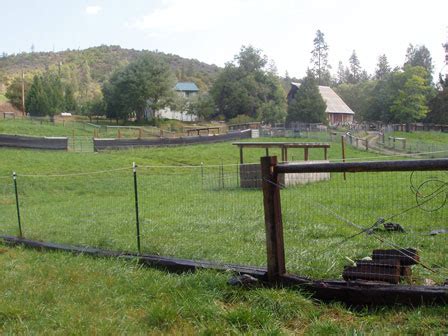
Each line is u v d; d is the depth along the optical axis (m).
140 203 15.30
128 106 70.56
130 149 36.78
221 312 4.49
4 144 31.88
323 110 68.69
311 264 6.02
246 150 38.59
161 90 72.19
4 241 8.95
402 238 7.89
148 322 4.46
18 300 5.13
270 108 73.38
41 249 8.05
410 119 70.38
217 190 18.45
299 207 11.39
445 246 7.28
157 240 8.37
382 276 4.90
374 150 41.25
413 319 4.07
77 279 5.89
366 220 9.79
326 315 4.49
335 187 14.85
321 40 122.50
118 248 7.59
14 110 86.69
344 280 5.04
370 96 84.50
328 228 9.04
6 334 4.25
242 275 5.37
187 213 12.16
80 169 27.30
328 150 39.84
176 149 37.88
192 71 163.88
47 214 13.92
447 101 71.56
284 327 4.29
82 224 11.26
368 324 4.20
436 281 5.21
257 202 13.88
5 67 188.75
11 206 16.97
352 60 146.88
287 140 47.12
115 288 5.48
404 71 72.94
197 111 77.06
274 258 5.20
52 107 77.94
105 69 186.88
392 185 14.20
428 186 11.16
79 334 4.22
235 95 75.38
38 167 26.88
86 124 60.09
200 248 7.54
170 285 5.33
